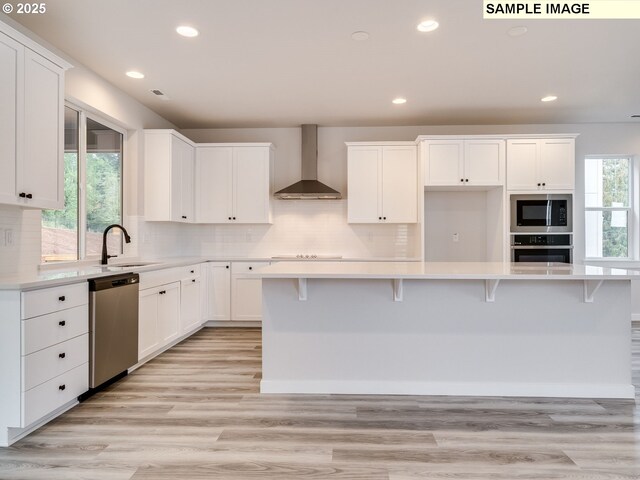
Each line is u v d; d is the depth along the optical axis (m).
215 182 5.20
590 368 2.79
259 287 4.98
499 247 4.84
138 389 2.94
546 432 2.28
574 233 5.28
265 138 5.48
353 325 2.87
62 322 2.45
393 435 2.24
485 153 4.74
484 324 2.83
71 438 2.20
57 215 3.39
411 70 3.62
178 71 3.63
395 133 5.38
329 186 5.43
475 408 2.61
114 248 4.20
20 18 2.75
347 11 2.67
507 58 3.37
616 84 3.95
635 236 5.30
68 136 3.54
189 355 3.83
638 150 5.24
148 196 4.51
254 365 3.52
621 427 2.34
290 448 2.10
